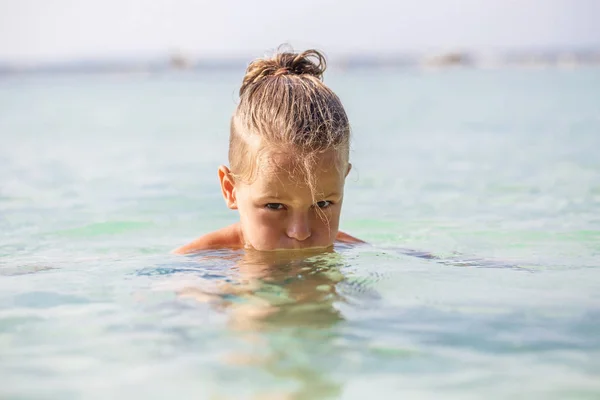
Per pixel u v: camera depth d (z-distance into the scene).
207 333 2.14
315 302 2.45
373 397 1.69
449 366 1.89
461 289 2.63
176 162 7.79
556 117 12.26
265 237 3.13
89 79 33.25
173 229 4.37
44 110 15.88
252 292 2.58
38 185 6.25
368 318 2.28
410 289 2.62
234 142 3.26
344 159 3.13
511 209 4.85
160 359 1.95
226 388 1.75
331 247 3.23
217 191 5.82
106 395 1.73
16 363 1.95
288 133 2.99
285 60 3.45
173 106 16.70
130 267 3.09
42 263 3.25
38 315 2.38
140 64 42.41
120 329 2.21
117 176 6.76
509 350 2.00
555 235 3.90
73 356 1.99
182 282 2.75
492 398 1.70
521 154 7.93
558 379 1.81
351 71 37.84
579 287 2.68
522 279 2.80
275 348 2.01
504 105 15.21
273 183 3.01
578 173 6.40
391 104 16.31
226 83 26.92
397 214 4.79
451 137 10.06
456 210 4.88
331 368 1.87
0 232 4.24
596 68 34.25
